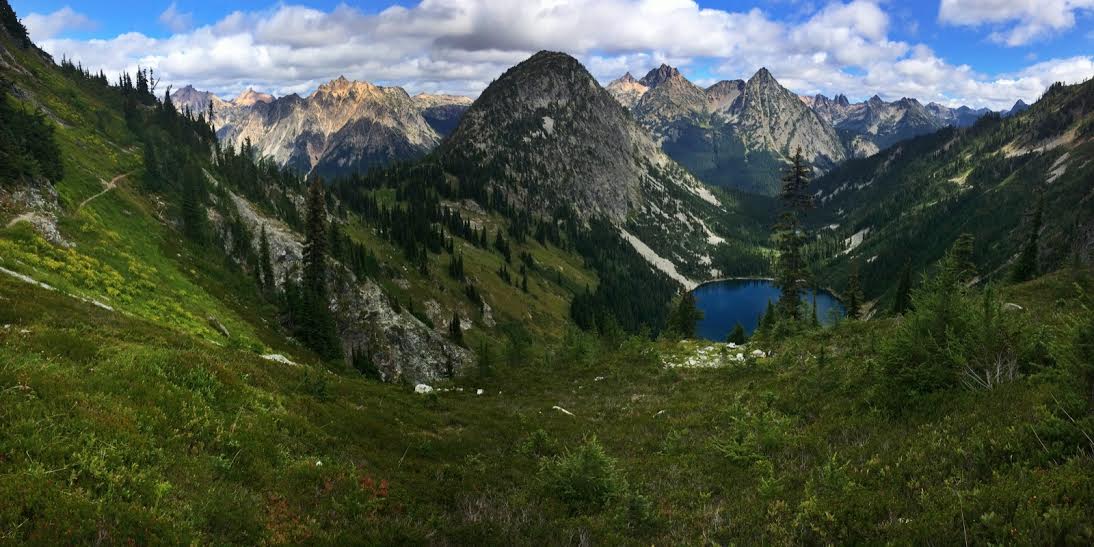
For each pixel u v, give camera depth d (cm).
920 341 1361
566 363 3812
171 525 718
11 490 649
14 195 4372
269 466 1040
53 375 1015
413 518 1024
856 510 774
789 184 4450
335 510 968
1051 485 667
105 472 763
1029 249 5653
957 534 637
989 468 807
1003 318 1273
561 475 1180
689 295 7762
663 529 930
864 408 1402
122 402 1013
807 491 890
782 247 4475
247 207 10356
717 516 920
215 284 6106
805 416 1602
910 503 773
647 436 1748
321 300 5822
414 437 1612
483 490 1241
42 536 610
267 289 7638
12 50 11925
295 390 1720
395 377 7494
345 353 7294
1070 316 1000
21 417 818
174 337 1980
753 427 1439
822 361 2133
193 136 13412
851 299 6869
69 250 4119
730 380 2630
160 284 4741
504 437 1828
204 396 1234
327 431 1404
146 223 6362
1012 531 602
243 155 14488
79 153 7562
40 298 2008
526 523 988
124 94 14438
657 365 3234
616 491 1082
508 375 3391
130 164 8656
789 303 4444
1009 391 1095
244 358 1952
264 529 816
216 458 955
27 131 5506
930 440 995
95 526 656
